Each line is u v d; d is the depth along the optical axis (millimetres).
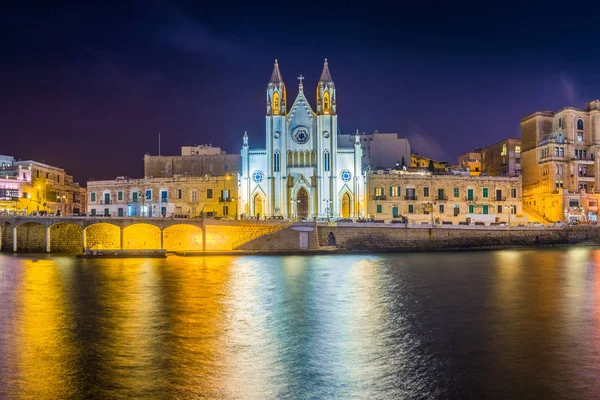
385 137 134125
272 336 32969
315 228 88750
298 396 23609
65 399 23203
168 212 111875
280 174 105188
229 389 24328
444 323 36188
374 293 47719
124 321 36812
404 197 109062
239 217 102000
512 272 61188
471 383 25031
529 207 122375
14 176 120375
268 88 106688
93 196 118562
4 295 46594
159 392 23953
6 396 23484
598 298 45000
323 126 105688
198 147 134000
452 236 92625
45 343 31234
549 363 27703
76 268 66438
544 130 123562
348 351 29828
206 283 53500
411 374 26188
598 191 116938
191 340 31984
